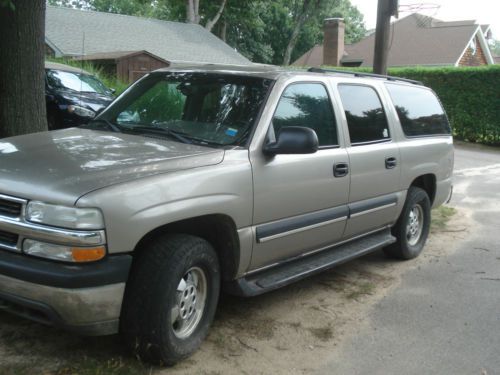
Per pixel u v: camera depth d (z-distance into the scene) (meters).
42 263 3.13
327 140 4.90
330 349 4.22
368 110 5.60
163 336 3.48
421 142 6.37
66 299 3.10
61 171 3.36
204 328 3.92
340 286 5.59
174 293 3.51
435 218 8.80
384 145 5.65
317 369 3.90
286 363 3.95
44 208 3.13
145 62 20.80
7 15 6.36
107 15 28.56
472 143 21.61
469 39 32.50
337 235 5.12
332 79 5.20
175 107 4.61
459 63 32.47
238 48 46.41
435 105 7.01
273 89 4.47
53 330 4.01
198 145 4.10
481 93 21.12
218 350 4.02
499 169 14.88
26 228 3.15
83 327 3.21
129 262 3.25
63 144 3.96
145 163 3.58
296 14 48.88
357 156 5.16
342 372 3.89
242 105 4.39
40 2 6.50
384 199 5.66
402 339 4.47
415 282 5.84
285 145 4.06
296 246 4.61
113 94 13.55
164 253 3.50
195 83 4.73
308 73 4.95
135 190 3.29
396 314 4.96
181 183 3.53
